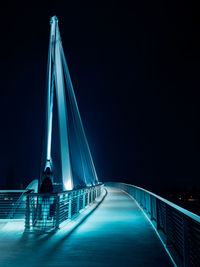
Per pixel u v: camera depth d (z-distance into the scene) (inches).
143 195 481.1
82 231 283.7
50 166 337.7
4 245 226.4
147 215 379.9
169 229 214.5
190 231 153.9
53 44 562.6
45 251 207.6
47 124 391.2
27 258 190.1
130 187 895.7
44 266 172.9
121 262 180.2
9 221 335.6
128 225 319.9
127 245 224.5
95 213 434.0
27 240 243.9
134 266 171.9
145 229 294.8
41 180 326.0
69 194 356.5
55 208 309.7
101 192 1008.9
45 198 299.9
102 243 231.8
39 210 308.7
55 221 310.8
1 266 173.0
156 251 206.1
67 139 471.5
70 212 350.6
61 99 517.7
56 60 551.8
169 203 169.0
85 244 228.5
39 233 272.1
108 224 327.6
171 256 184.1
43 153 357.4
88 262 180.5
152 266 171.6
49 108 407.2
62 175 433.7
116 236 259.4
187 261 147.7
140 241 238.5
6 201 357.7
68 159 447.8
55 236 259.9
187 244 149.8
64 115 505.7
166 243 212.5
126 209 493.7
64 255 196.7
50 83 448.1
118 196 862.5
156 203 286.2
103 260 184.7
